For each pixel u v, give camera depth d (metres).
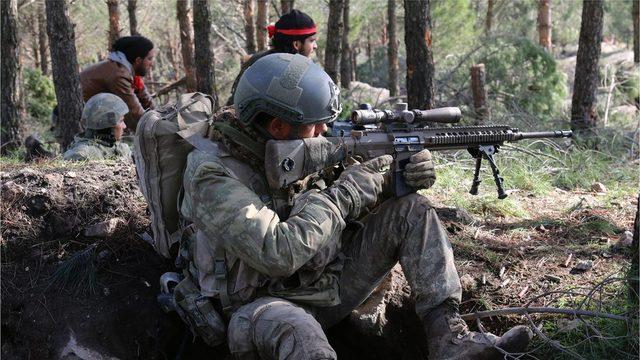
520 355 2.51
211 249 2.54
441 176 4.78
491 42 10.17
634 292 2.85
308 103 2.43
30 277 3.11
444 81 9.87
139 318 3.05
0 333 2.93
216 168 2.43
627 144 6.74
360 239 2.75
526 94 9.49
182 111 2.60
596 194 4.84
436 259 2.62
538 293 3.22
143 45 6.12
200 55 7.81
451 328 2.56
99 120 4.76
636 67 12.88
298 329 2.31
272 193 2.55
